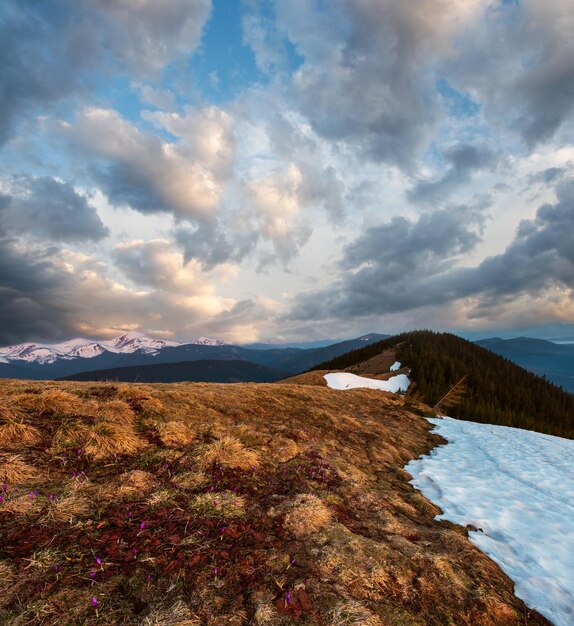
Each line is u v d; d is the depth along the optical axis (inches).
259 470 318.3
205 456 309.0
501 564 233.0
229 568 180.4
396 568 199.9
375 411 803.4
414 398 1077.1
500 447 650.2
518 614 183.5
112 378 578.6
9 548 173.2
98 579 161.2
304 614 156.7
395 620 163.2
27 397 350.9
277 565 188.2
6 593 145.9
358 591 177.5
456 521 303.1
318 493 293.9
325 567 190.9
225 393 576.7
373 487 351.3
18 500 208.5
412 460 508.7
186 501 243.4
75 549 179.2
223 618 149.4
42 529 191.5
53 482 239.3
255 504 256.5
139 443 319.9
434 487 392.2
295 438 438.3
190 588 163.9
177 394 486.0
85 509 215.5
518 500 368.5
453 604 181.2
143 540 194.4
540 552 257.6
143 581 164.2
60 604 144.5
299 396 719.7
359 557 203.5
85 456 280.4
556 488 423.8
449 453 581.9
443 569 206.8
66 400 366.6
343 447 460.8
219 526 219.0
